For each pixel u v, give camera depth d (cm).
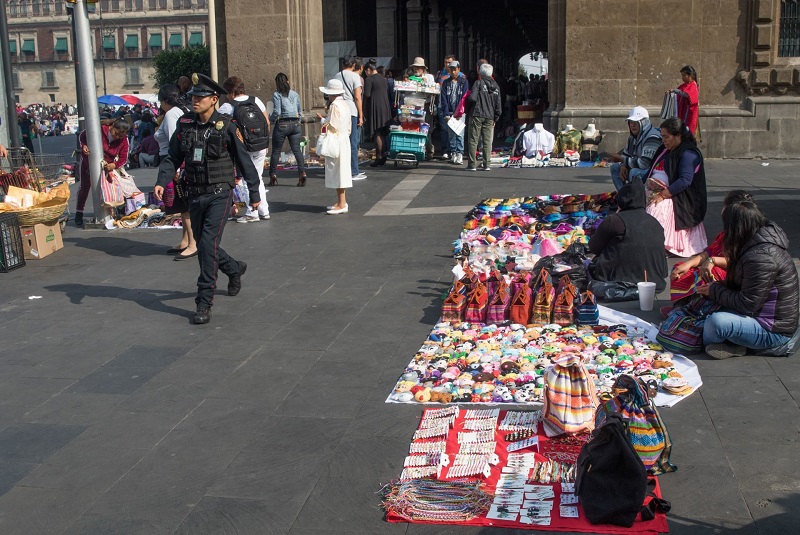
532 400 489
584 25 1542
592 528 358
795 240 849
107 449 454
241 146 702
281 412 492
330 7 2386
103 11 8794
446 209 1100
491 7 3891
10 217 882
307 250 914
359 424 471
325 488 402
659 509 367
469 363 547
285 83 1362
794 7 1502
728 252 545
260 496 397
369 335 625
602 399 461
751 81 1520
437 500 382
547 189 1224
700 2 1512
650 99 1551
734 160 1539
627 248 691
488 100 1444
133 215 1116
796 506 366
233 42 1716
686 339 553
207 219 688
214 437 462
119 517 383
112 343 632
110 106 4459
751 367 529
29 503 399
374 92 1542
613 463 360
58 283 824
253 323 668
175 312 710
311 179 1462
